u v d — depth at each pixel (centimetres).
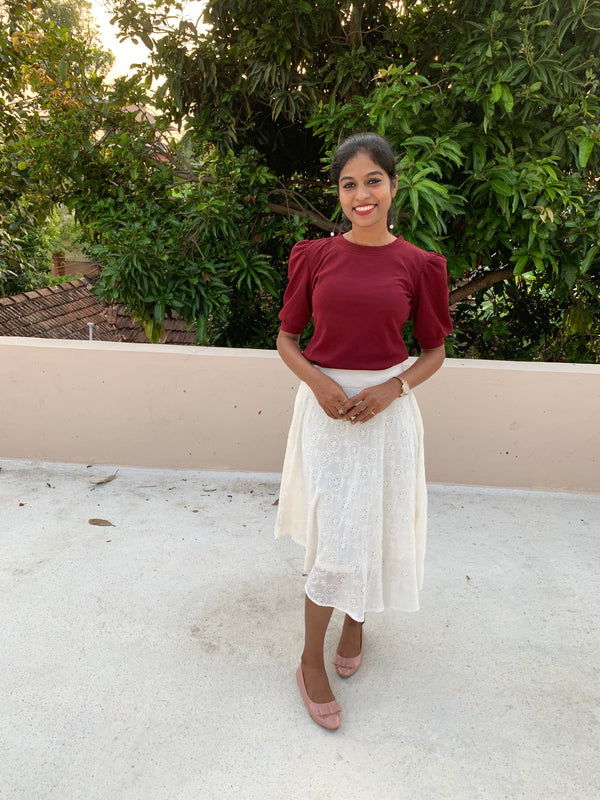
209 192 383
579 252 351
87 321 1262
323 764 162
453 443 315
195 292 389
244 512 294
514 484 319
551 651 207
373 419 162
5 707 178
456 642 210
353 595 166
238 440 326
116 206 425
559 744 170
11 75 471
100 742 167
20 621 214
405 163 311
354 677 194
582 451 310
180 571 246
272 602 229
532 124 333
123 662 196
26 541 264
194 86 410
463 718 178
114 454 334
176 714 177
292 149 471
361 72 370
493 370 302
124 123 417
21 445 338
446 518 293
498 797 153
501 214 347
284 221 416
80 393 326
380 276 156
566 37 330
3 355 323
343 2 370
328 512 163
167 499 304
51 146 407
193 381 318
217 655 201
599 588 242
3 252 820
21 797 150
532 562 259
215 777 157
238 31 390
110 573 243
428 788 155
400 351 165
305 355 170
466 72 332
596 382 299
